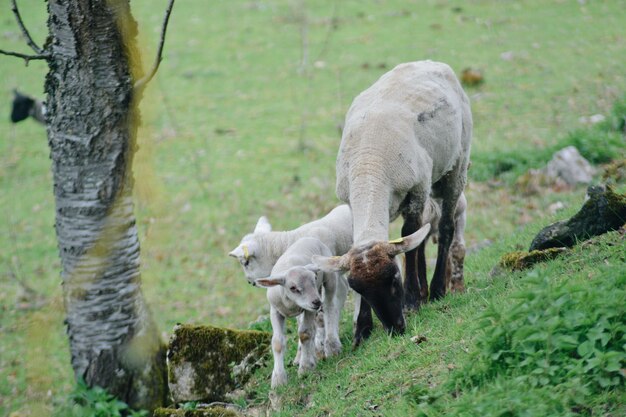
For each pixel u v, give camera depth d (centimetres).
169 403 920
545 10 2847
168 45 2877
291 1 3225
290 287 788
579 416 545
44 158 2248
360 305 871
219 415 807
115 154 894
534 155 1741
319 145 2166
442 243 991
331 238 930
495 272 929
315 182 1958
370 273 771
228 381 892
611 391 568
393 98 921
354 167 867
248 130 2286
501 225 1497
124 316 908
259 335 912
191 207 1895
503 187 1669
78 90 883
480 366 636
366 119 895
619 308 603
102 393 884
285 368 891
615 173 1288
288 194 1917
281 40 2869
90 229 897
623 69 2269
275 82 2566
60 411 923
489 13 2877
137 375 909
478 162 1772
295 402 791
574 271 789
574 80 2244
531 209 1538
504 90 2247
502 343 633
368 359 775
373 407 688
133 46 902
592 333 592
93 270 898
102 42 878
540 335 598
